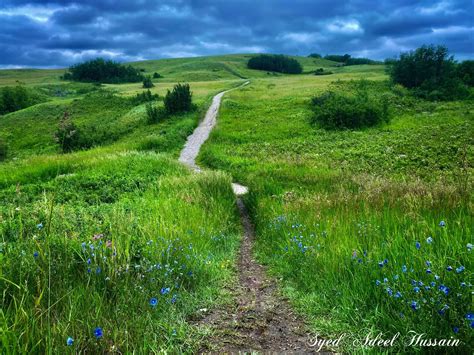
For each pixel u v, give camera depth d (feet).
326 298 13.69
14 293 10.97
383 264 12.79
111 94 253.44
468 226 15.19
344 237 17.69
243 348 10.89
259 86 264.11
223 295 14.87
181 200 31.65
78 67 478.59
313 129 132.98
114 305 11.95
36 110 226.17
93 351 9.77
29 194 36.96
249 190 43.88
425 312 10.41
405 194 24.80
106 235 18.22
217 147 101.24
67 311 10.60
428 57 209.05
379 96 179.83
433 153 75.82
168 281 14.30
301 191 40.47
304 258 17.37
